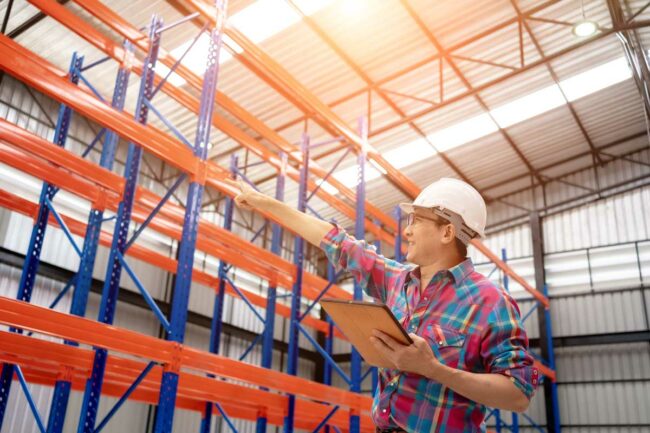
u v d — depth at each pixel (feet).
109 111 19.43
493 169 68.18
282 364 69.21
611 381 61.77
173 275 56.85
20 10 41.01
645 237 64.75
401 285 7.34
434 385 6.21
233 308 63.87
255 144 33.17
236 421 60.70
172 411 19.07
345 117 55.67
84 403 19.38
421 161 63.87
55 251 47.91
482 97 55.52
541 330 66.03
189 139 56.29
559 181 70.90
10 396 41.68
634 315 62.80
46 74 17.67
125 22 25.49
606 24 49.19
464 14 45.55
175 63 25.81
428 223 7.09
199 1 24.29
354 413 28.78
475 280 6.62
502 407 5.77
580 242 68.28
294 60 48.01
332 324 48.06
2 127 18.24
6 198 25.04
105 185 21.79
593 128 63.31
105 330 17.63
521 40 46.26
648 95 41.88
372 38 46.62
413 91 52.90
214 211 65.21
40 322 15.99
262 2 41.50
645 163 66.03
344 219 73.51
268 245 70.90
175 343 19.70
